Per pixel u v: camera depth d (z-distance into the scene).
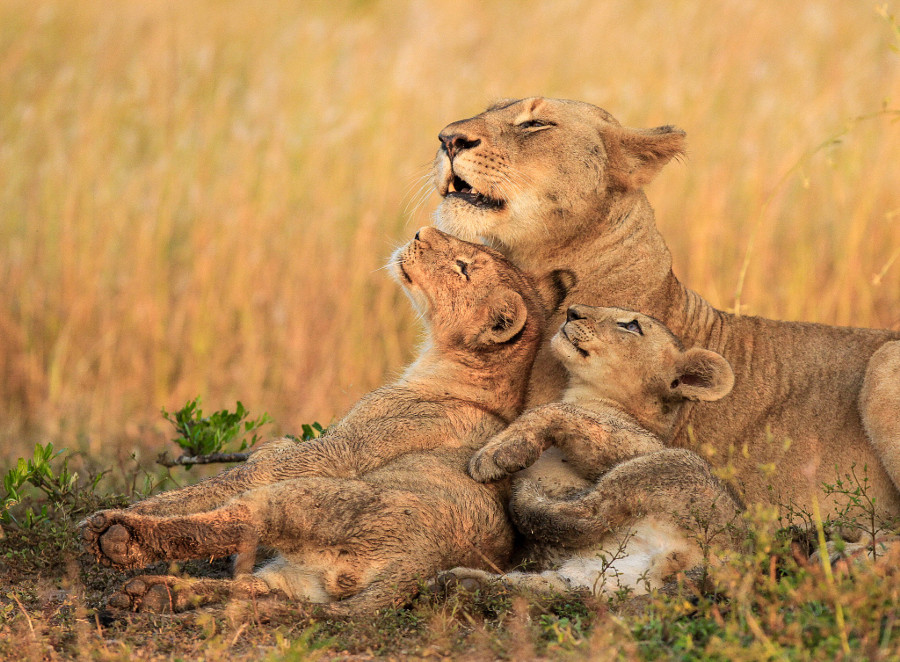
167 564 9.28
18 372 17.50
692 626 7.03
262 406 17.02
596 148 10.35
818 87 22.06
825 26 23.78
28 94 22.86
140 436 14.96
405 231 19.03
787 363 10.27
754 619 6.94
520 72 22.75
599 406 9.80
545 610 7.65
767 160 19.86
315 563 7.93
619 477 8.53
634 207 10.58
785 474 9.88
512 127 10.35
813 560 8.38
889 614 6.88
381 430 9.06
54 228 18.83
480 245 10.34
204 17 26.33
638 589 8.13
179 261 19.14
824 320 16.66
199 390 17.36
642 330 9.78
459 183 10.62
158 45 24.44
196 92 22.42
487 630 7.58
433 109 21.38
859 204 18.20
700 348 9.67
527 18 24.92
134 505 8.39
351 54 23.91
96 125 20.92
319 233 18.89
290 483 7.99
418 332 18.06
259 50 24.77
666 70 22.14
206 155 20.38
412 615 7.61
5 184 19.81
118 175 20.02
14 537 9.62
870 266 17.38
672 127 10.70
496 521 8.63
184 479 13.25
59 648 7.18
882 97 21.23
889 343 9.84
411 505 8.05
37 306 18.09
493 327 9.84
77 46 24.94
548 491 9.10
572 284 10.55
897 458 9.38
